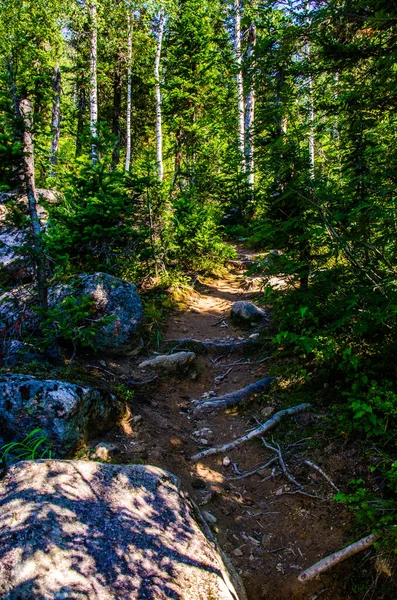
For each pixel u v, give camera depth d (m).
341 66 3.88
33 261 5.14
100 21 16.69
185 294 9.66
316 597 3.12
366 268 3.67
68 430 4.02
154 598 2.42
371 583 3.02
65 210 7.75
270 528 3.77
